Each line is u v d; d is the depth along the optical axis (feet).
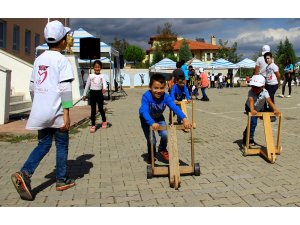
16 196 16.34
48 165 21.52
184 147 26.17
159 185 17.56
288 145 26.14
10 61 53.26
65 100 16.07
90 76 33.83
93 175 19.45
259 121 37.81
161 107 20.07
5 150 25.77
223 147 25.94
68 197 16.10
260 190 16.56
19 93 51.47
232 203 15.06
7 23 64.49
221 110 50.96
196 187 17.15
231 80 136.26
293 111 47.03
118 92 94.07
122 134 32.30
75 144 27.99
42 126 15.93
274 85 36.14
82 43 53.47
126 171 20.15
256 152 23.26
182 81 35.40
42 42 84.94
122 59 98.89
